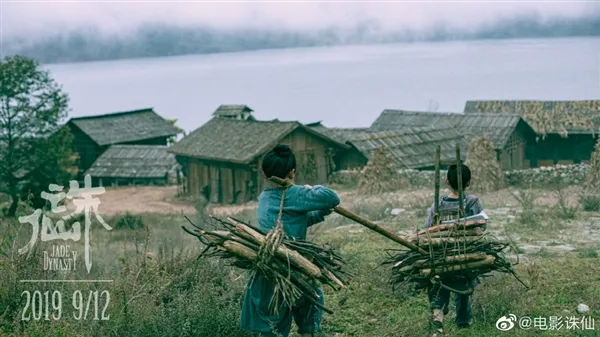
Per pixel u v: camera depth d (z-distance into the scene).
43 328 5.53
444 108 172.38
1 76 44.84
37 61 46.19
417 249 5.17
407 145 39.56
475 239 5.24
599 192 17.55
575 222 11.49
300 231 4.69
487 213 13.50
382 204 17.11
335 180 38.22
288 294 4.41
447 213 5.54
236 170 40.16
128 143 60.53
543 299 6.49
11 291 6.25
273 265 4.47
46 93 46.81
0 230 7.91
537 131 41.69
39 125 45.94
